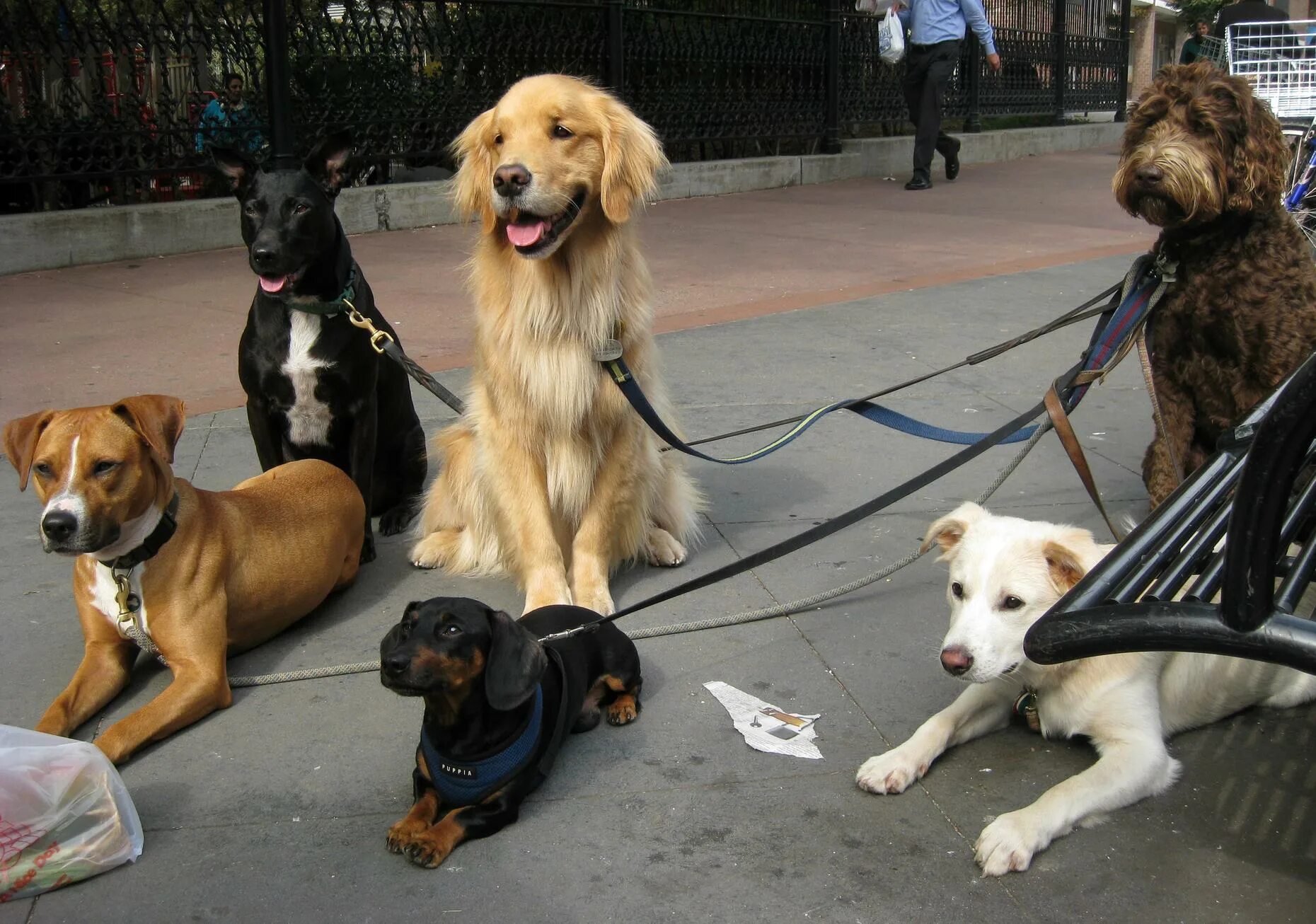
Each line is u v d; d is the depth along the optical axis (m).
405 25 11.48
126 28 10.02
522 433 4.04
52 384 6.38
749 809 2.89
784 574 4.30
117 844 2.66
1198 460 4.32
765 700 3.42
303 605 3.83
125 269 9.72
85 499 3.01
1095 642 2.05
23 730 2.67
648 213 12.59
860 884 2.61
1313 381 1.67
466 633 2.67
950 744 3.13
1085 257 9.98
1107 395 6.44
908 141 16.61
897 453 5.54
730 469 5.39
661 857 2.71
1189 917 2.48
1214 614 1.95
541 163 3.66
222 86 10.68
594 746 3.19
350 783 3.00
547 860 2.70
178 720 3.19
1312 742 3.15
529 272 3.89
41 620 3.87
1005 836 2.64
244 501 3.65
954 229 11.54
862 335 7.56
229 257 10.27
